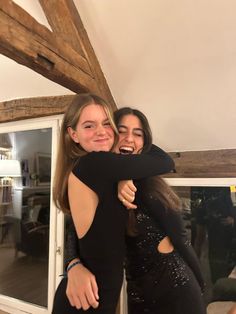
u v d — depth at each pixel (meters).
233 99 1.94
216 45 1.75
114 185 0.79
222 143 2.20
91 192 0.77
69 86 1.87
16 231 2.82
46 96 2.44
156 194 0.89
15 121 2.74
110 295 0.74
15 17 1.32
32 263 2.68
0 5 1.23
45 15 1.88
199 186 2.33
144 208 0.86
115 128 0.93
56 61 1.63
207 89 1.96
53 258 2.49
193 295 0.83
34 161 2.69
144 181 0.91
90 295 0.72
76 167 0.81
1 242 2.89
